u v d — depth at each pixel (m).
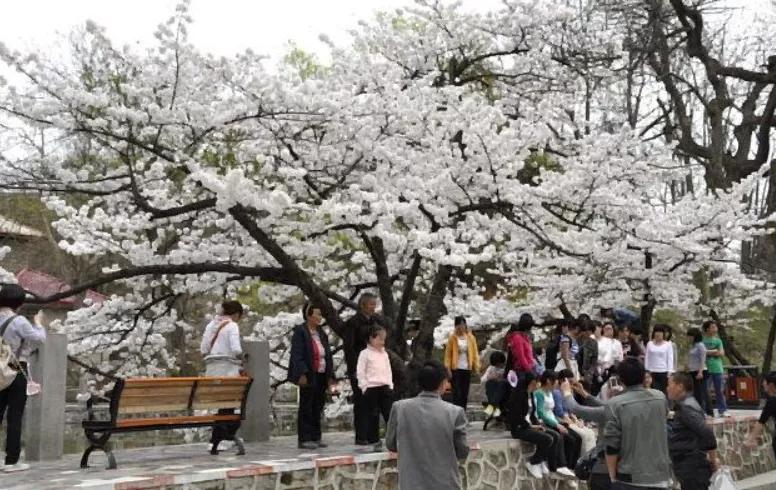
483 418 15.25
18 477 6.96
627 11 20.42
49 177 10.14
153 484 6.02
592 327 12.60
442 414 5.86
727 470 7.21
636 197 13.25
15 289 7.67
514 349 10.10
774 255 21.02
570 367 11.56
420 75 14.04
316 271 13.96
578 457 10.88
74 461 8.42
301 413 9.55
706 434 7.14
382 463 7.96
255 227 10.60
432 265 13.73
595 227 12.60
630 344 13.55
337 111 10.02
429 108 11.12
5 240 24.73
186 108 9.63
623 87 23.64
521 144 11.59
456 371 11.71
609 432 5.86
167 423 8.05
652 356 12.84
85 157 12.52
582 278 14.31
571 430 10.86
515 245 12.84
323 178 11.57
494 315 15.12
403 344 12.27
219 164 11.71
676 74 22.39
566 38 14.07
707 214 13.43
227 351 9.35
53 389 8.83
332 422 15.87
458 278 15.97
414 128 11.21
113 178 10.25
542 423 10.34
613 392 10.84
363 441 9.66
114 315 12.55
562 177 11.88
